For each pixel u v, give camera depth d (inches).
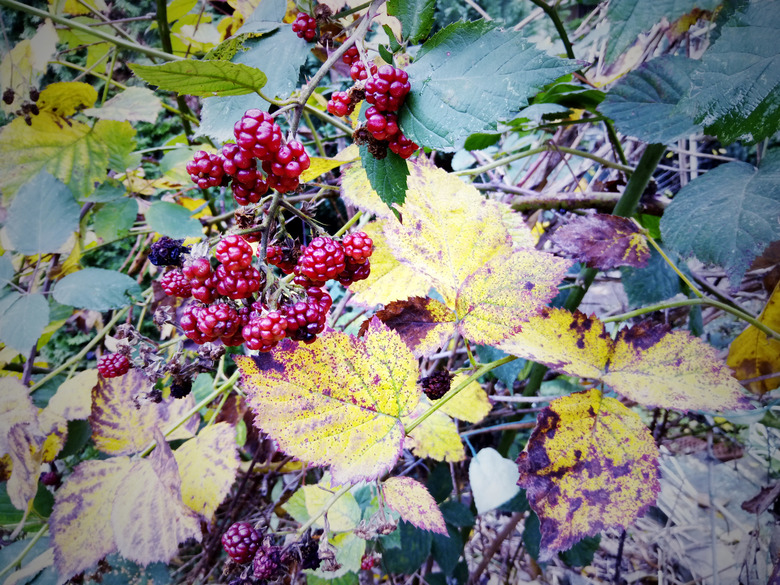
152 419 12.9
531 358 8.7
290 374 7.9
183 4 16.4
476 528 20.1
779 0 8.6
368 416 8.0
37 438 13.2
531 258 8.8
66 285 13.1
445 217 9.1
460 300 8.9
